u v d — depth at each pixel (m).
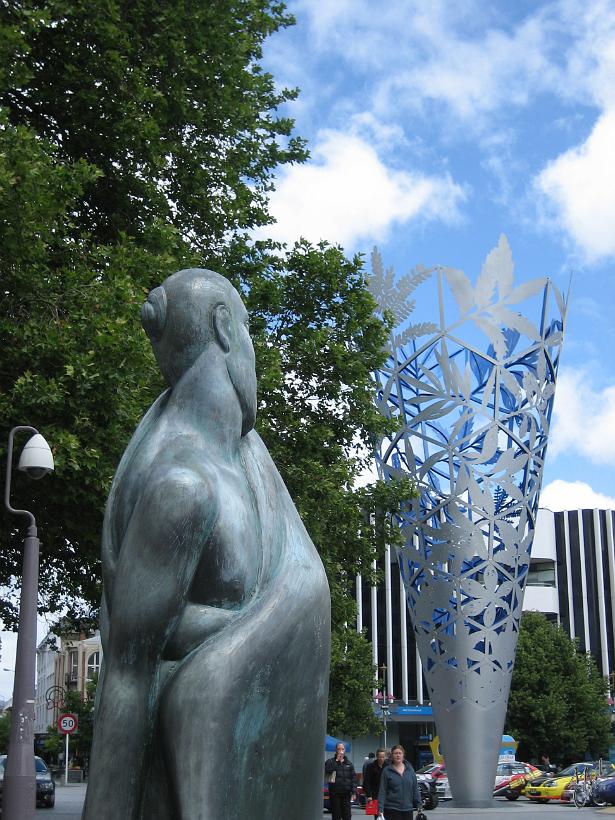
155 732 2.34
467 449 21.95
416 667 56.47
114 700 2.32
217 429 2.62
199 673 2.29
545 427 22.45
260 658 2.36
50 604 18.12
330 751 26.12
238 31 15.72
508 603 21.94
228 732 2.29
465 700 21.62
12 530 12.71
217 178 16.05
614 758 52.34
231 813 2.28
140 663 2.34
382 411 22.83
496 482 21.88
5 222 10.52
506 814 21.50
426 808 25.06
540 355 22.30
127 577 2.34
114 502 2.60
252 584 2.49
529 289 22.27
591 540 65.75
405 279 22.80
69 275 11.42
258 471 2.68
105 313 11.16
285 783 2.39
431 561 22.02
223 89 15.29
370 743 58.72
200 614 2.39
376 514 17.59
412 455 22.31
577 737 48.56
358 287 17.19
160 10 14.30
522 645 49.34
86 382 10.65
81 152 14.23
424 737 58.75
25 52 11.46
